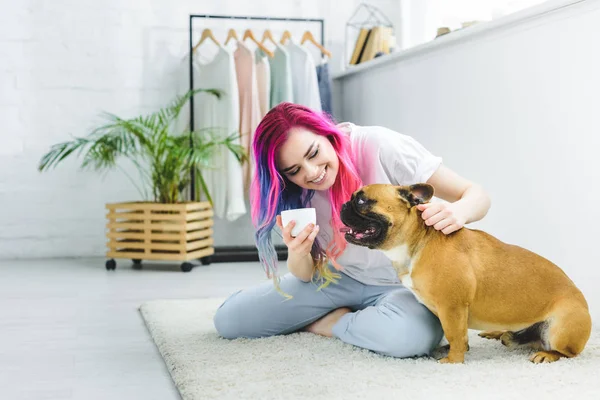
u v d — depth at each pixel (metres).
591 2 2.07
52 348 2.06
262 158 1.77
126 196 3.98
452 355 1.73
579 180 2.16
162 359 1.93
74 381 1.74
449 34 2.84
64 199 3.93
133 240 3.60
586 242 2.14
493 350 1.87
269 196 1.79
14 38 3.84
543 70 2.31
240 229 4.16
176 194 3.58
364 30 4.05
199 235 3.57
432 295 1.69
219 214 3.79
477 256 1.71
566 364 1.67
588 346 1.85
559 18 2.23
